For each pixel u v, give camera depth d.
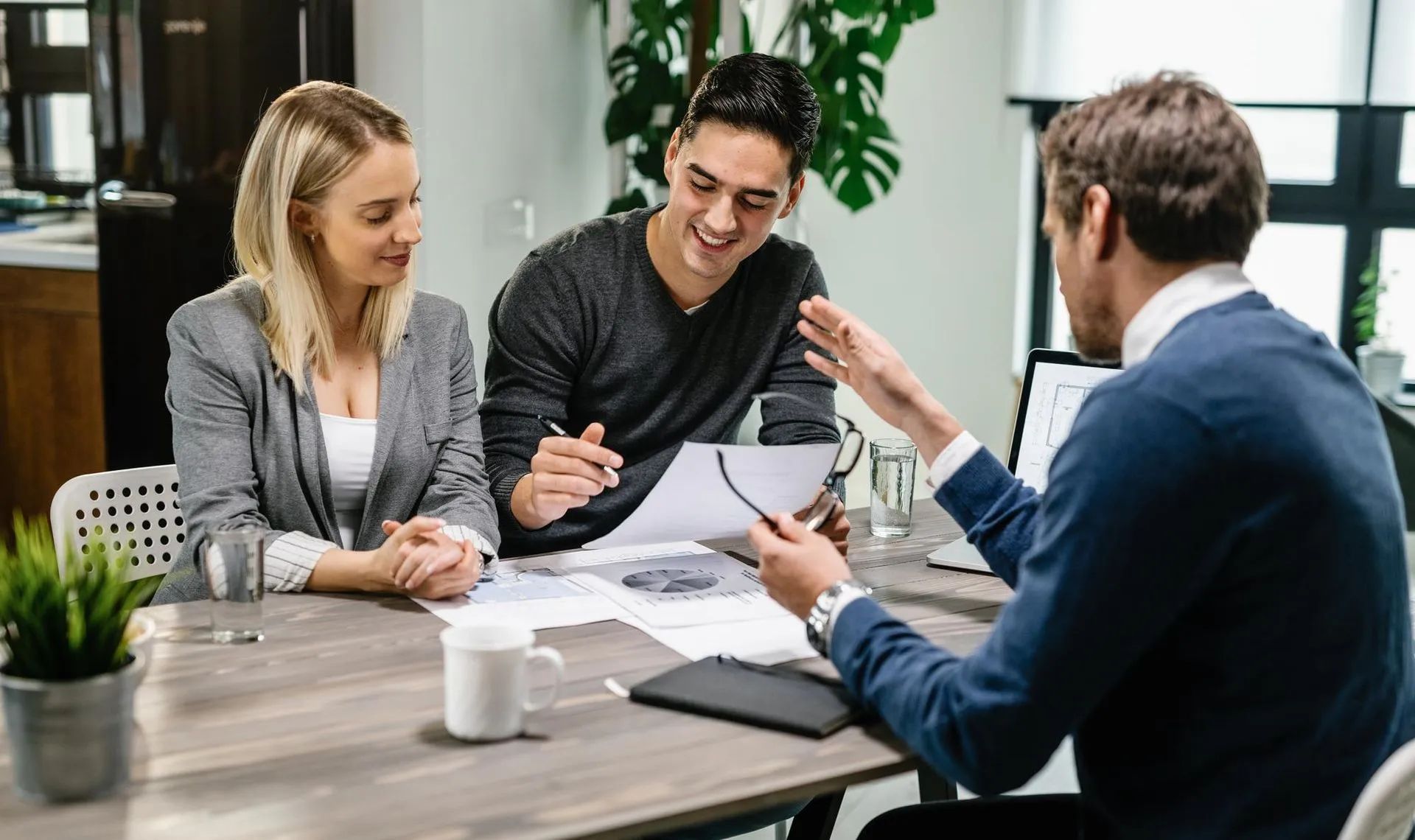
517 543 1.98
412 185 1.75
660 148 3.79
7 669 1.05
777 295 2.11
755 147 1.83
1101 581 1.05
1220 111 1.14
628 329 2.04
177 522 1.95
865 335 1.65
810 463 1.63
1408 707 1.17
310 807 1.05
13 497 3.86
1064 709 1.07
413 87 3.23
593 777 1.12
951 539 1.95
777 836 2.17
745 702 1.26
